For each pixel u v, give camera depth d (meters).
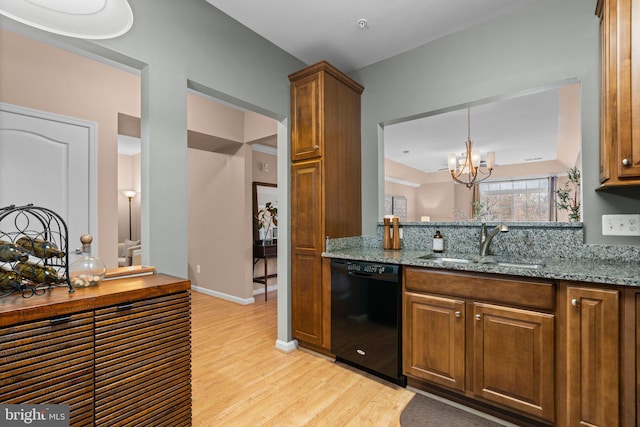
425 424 1.67
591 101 1.84
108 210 2.74
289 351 2.61
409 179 7.96
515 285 1.60
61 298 1.13
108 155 2.75
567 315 1.46
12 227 2.19
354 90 2.83
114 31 1.22
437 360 1.86
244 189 4.14
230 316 3.58
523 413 1.58
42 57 2.39
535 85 2.03
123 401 1.23
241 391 1.99
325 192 2.46
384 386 2.05
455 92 2.36
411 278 1.98
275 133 3.77
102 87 2.72
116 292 1.22
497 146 5.67
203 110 3.65
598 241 1.83
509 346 1.61
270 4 2.08
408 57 2.62
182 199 1.86
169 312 1.39
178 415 1.41
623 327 1.33
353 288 2.25
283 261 2.68
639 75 1.43
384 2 2.05
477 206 3.19
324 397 1.92
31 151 2.31
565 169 6.70
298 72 2.58
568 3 1.92
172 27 1.86
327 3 2.06
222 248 4.41
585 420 1.41
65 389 1.08
